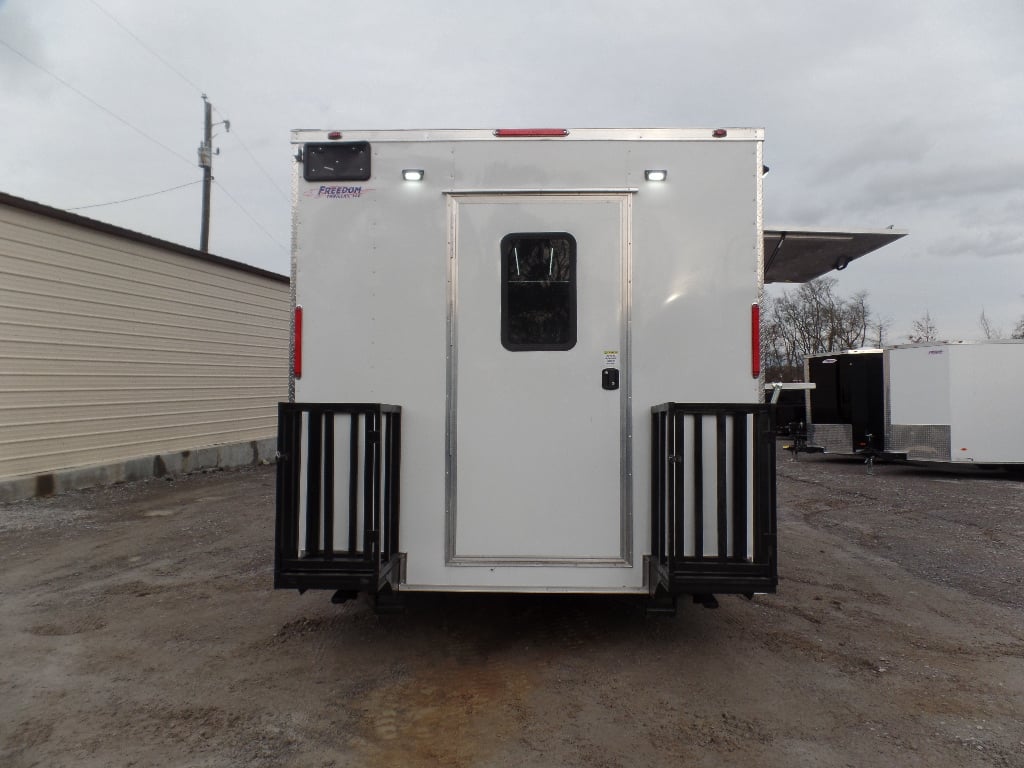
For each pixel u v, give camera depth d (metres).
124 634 4.10
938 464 12.57
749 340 3.59
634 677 3.49
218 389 12.77
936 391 11.98
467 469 3.60
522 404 3.61
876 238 4.73
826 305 43.41
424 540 3.61
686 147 3.61
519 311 3.62
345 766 2.70
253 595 4.85
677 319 3.59
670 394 3.59
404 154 3.64
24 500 8.67
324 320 3.64
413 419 3.62
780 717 3.09
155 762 2.73
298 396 3.63
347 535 3.39
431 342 3.63
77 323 9.65
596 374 3.60
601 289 3.60
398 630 4.14
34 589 5.01
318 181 3.65
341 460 3.36
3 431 8.58
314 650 3.84
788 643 3.97
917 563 5.84
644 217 3.60
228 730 2.97
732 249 3.60
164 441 11.38
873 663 3.69
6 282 8.59
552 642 3.96
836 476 12.18
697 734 2.94
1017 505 8.87
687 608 4.55
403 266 3.63
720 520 3.23
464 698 3.27
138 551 6.15
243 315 13.52
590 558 3.59
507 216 3.62
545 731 2.96
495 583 3.59
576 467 3.60
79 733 2.95
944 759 2.75
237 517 7.76
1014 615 4.50
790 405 19.95
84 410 9.78
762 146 3.61
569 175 3.61
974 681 3.48
